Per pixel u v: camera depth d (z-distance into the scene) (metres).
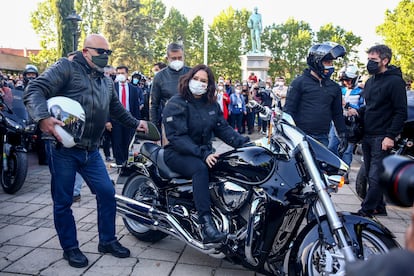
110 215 3.82
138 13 49.97
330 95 4.28
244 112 14.36
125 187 4.18
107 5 49.09
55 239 4.16
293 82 4.37
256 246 2.98
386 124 4.62
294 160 2.99
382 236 2.71
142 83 11.59
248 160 3.08
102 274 3.42
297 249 2.88
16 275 3.37
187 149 3.37
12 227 4.49
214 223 3.25
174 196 3.62
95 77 3.61
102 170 3.80
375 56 4.53
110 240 3.84
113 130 7.38
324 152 2.96
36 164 8.01
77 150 3.58
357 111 4.91
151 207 3.75
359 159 9.68
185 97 3.54
